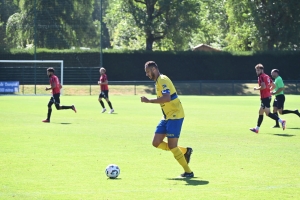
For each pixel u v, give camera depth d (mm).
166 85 21094
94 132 38250
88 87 107500
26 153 27797
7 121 46812
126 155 27312
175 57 129000
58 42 110625
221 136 36188
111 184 20109
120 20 133875
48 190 19000
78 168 23469
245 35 133625
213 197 18047
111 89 110562
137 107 68375
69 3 109625
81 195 18250
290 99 89438
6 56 110875
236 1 131875
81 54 111062
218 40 178875
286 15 127500
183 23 127750
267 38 129625
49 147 30125
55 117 51625
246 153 28297
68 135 36250
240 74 131000
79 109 63719
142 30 129000
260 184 20250
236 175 22047
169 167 23875
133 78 127062
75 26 110375
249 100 88375
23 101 80125
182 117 21484
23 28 110188
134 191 18922
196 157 26891
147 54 127500
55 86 45969
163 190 19125
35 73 106625
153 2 128625
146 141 33062
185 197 18031
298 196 18250
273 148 30266
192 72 129875
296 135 37031
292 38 128375
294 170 23219
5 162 24938
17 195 18219
